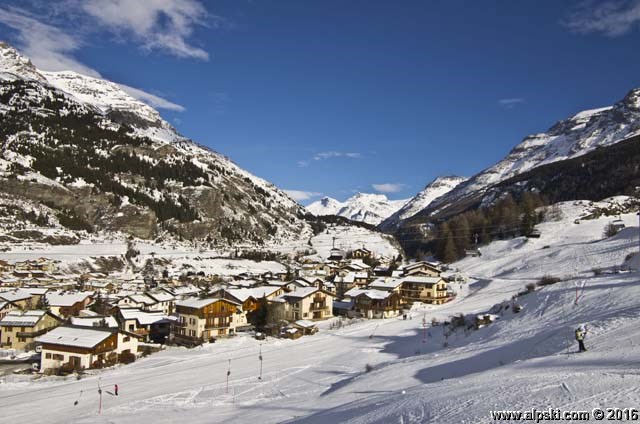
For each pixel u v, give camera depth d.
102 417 41.16
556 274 104.56
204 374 56.12
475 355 44.69
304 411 35.75
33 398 49.16
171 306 100.69
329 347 69.25
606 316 42.06
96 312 92.38
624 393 18.44
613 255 104.81
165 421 38.97
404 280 108.69
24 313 78.81
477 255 157.50
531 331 48.81
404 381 40.12
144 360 67.31
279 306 91.75
